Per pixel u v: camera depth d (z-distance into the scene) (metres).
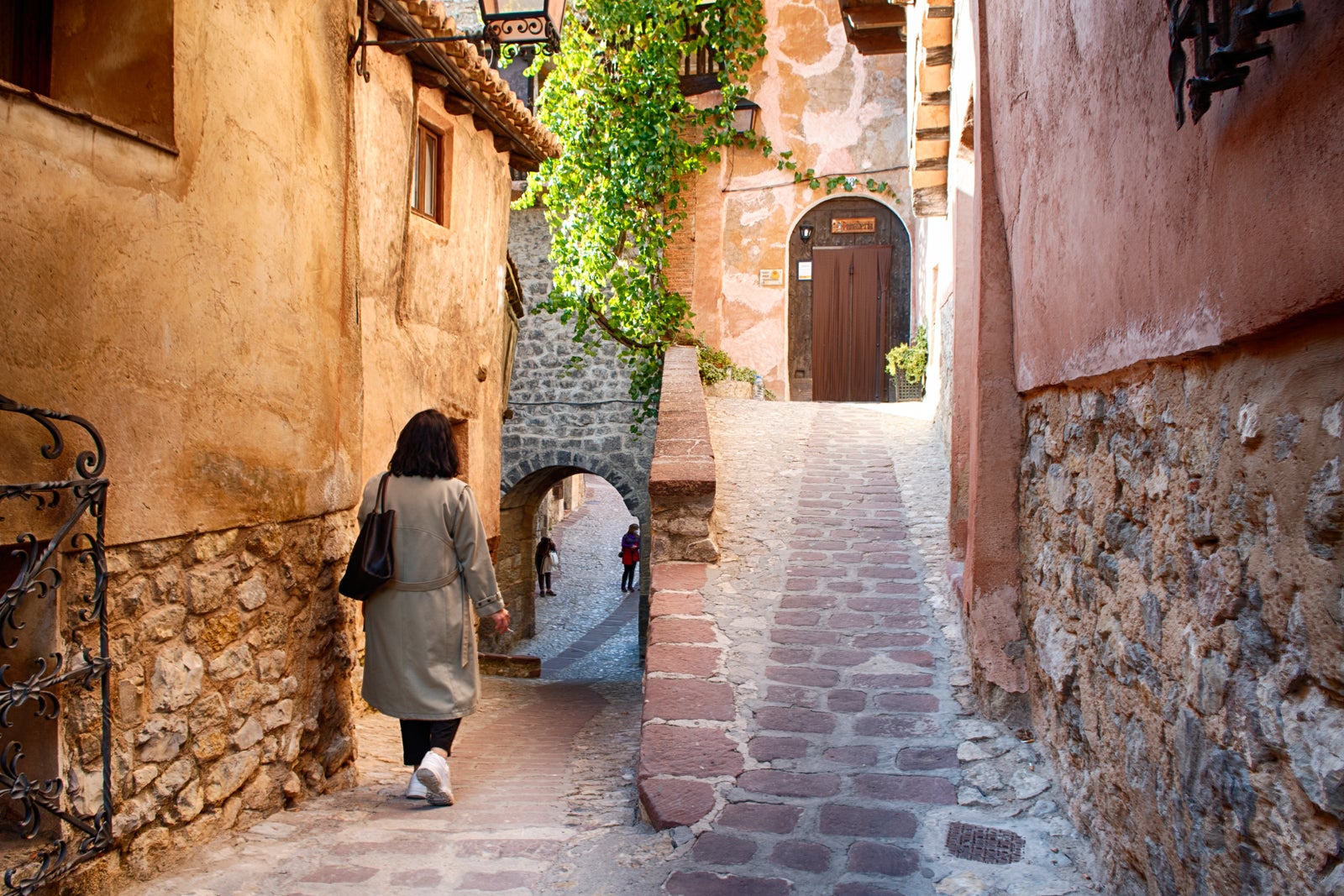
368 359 6.50
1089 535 3.32
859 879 3.20
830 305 15.32
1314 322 1.67
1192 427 2.32
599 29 11.80
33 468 2.75
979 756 4.04
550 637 17.39
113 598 3.04
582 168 11.93
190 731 3.39
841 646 5.12
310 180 4.21
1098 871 3.13
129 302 3.08
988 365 4.47
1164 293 2.34
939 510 7.07
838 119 15.12
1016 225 4.27
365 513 4.29
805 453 8.53
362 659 6.43
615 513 31.52
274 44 3.89
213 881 3.11
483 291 8.97
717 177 15.37
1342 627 1.59
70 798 2.83
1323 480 1.65
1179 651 2.41
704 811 3.69
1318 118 1.52
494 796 4.34
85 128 2.90
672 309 12.20
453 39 4.59
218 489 3.53
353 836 3.61
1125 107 2.64
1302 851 1.76
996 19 4.59
